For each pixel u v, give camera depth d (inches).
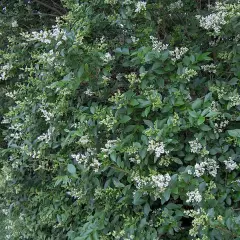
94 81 108.3
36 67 133.1
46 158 124.4
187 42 122.3
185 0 132.4
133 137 101.4
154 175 90.5
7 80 175.0
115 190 101.0
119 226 101.1
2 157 157.5
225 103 103.3
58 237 123.3
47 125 133.5
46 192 132.9
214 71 109.9
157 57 99.2
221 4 108.8
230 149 100.7
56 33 99.0
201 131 98.4
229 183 99.3
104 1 113.8
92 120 106.3
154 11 125.6
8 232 157.9
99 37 120.7
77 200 113.0
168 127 93.4
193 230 83.2
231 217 82.6
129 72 117.3
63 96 114.2
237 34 104.3
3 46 179.2
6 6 189.8
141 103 98.0
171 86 103.7
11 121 149.9
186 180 90.2
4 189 144.5
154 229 95.7
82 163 105.2
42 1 197.0
